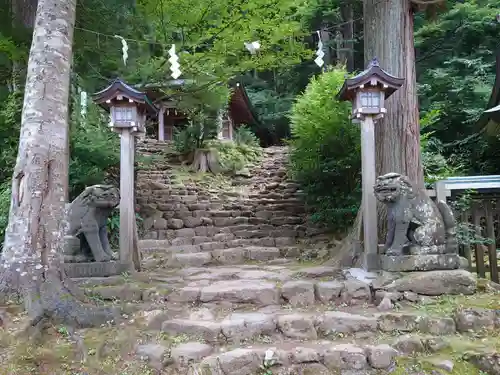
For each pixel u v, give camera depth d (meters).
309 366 3.11
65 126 4.11
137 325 3.62
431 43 12.98
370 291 4.07
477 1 12.44
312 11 13.06
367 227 4.54
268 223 7.99
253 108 16.19
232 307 4.01
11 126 6.80
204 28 6.69
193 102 8.63
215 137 12.79
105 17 6.80
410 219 4.20
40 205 3.82
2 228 5.77
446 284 3.98
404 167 5.03
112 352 3.26
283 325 3.50
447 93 11.19
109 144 7.21
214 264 5.91
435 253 4.16
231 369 3.04
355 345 3.29
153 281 4.61
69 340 3.35
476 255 4.94
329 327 3.53
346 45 14.43
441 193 5.03
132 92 4.81
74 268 4.55
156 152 12.15
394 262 4.16
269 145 18.84
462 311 3.58
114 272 4.65
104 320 3.63
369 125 4.64
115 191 4.71
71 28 4.30
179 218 7.89
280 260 5.96
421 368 3.10
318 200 7.44
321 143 6.80
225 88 9.66
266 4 6.36
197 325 3.48
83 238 4.75
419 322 3.51
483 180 5.34
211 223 7.86
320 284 4.15
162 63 6.88
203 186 10.30
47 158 3.90
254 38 6.63
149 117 5.90
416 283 3.96
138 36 7.04
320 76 7.42
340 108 6.57
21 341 3.21
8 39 6.31
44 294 3.65
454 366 3.10
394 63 5.15
